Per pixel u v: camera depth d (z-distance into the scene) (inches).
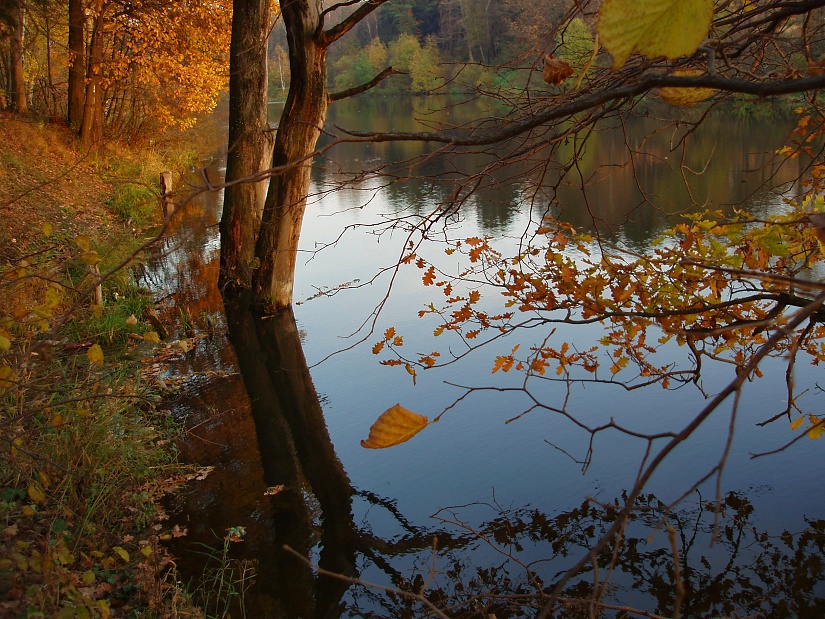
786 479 197.8
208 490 212.4
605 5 27.6
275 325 369.1
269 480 218.4
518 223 525.0
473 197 629.9
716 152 727.7
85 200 569.0
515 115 102.7
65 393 203.6
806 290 95.7
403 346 322.3
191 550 182.9
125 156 796.0
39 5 743.1
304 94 352.5
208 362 319.0
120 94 940.6
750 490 194.7
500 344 306.5
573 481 208.2
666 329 116.1
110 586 157.2
